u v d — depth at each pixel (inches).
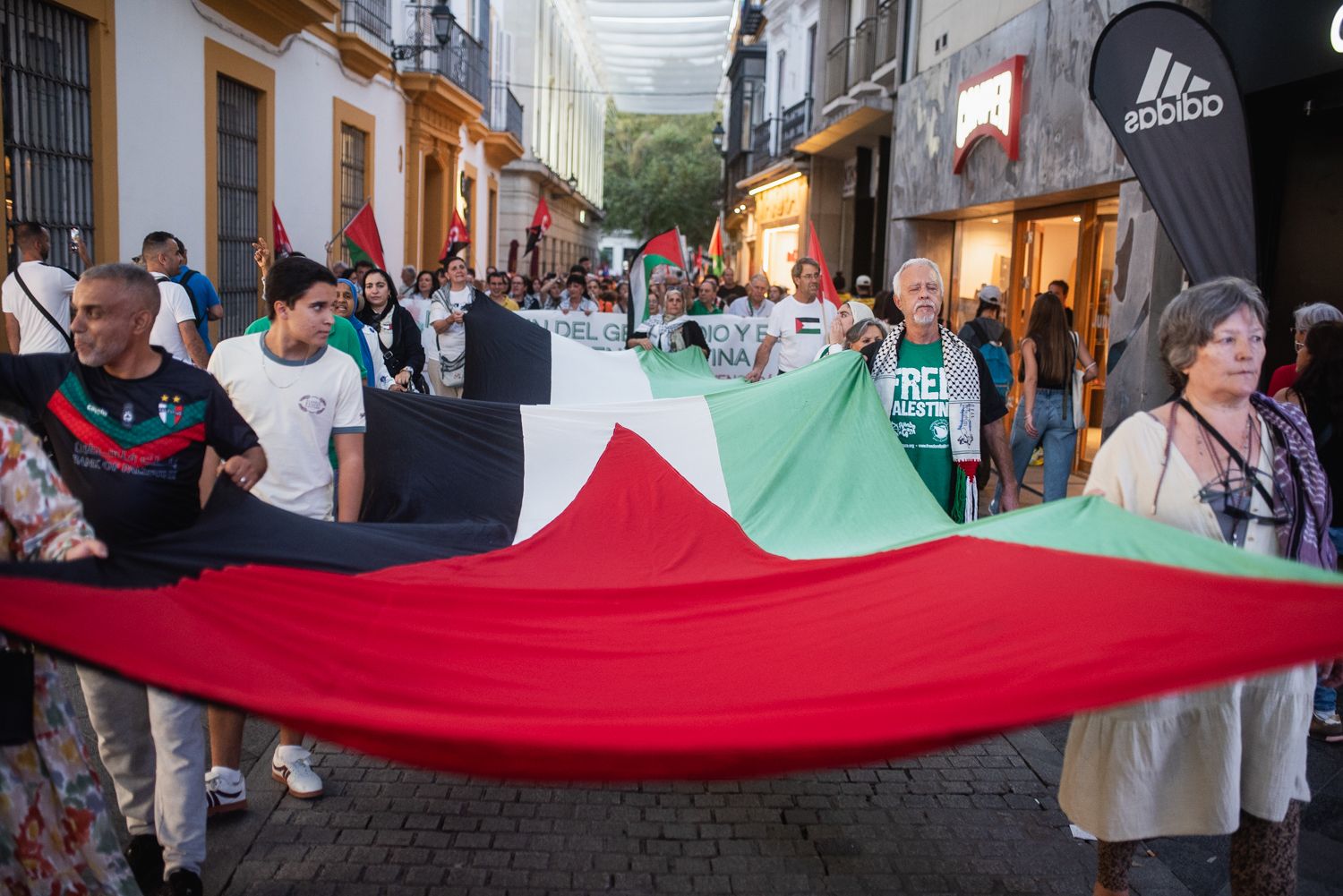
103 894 113.5
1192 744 119.6
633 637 124.3
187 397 134.4
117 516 131.9
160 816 135.0
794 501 180.7
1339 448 198.8
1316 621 93.2
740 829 163.0
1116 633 103.1
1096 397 455.8
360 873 147.0
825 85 931.3
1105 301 439.8
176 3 436.8
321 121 619.8
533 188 1405.0
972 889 147.3
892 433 186.4
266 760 181.6
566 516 181.0
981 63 518.0
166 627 108.0
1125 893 126.3
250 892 141.3
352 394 160.9
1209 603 100.7
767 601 135.6
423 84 800.9
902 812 169.6
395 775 177.6
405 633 121.6
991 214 566.6
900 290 193.6
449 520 185.0
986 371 197.2
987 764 187.6
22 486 109.9
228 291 510.0
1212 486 123.1
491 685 111.3
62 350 306.0
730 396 203.2
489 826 161.6
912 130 630.5
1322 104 315.0
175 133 441.4
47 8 361.7
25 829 109.2
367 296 330.3
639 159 2598.4
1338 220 322.0
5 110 342.3
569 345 298.2
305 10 528.7
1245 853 123.0
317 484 159.6
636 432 197.2
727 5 1437.0
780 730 94.9
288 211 572.7
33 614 98.7
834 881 148.6
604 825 162.9
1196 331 122.7
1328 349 199.9
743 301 514.6
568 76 1763.0
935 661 107.0
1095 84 242.5
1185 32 225.5
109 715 138.8
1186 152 227.8
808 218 1017.5
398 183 794.2
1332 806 173.5
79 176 382.0
